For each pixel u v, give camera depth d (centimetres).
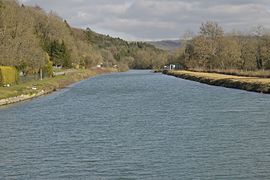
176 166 2383
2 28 8300
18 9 10444
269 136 3159
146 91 8212
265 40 12588
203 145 2903
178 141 3056
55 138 3272
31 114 4772
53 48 14838
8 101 5981
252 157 2550
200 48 15925
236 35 15462
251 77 9606
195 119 4116
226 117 4181
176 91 8012
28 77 8994
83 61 18962
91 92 8194
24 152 2806
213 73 13375
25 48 8612
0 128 3788
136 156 2630
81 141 3136
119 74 19338
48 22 15362
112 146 2934
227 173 2236
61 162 2528
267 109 4712
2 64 7762
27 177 2236
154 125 3809
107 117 4438
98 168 2377
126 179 2164
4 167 2438
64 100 6494
